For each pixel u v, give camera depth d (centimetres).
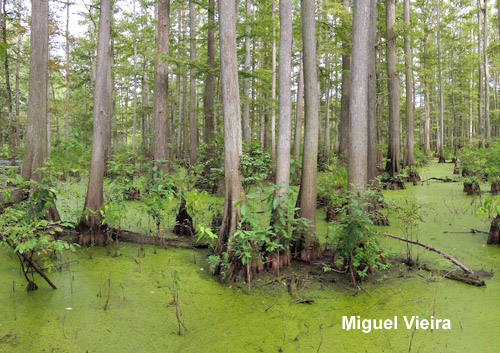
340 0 1179
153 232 709
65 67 1745
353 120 515
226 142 513
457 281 483
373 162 812
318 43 1161
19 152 1285
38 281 480
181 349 334
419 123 3944
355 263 463
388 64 1311
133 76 2209
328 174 1015
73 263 556
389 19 1273
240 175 516
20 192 648
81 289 461
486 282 478
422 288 464
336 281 481
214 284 483
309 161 542
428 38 2536
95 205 649
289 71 516
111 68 1881
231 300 437
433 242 646
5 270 514
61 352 324
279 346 339
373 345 340
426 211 883
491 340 343
